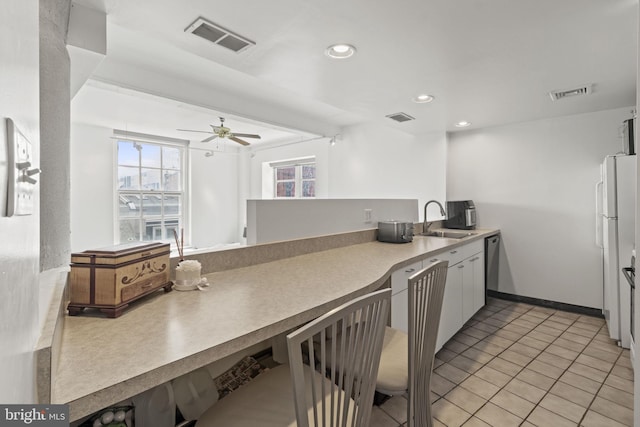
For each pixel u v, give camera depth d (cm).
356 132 515
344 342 79
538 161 357
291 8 155
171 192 636
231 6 153
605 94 271
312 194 615
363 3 150
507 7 153
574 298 338
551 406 183
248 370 143
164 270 127
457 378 212
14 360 32
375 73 229
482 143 395
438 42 186
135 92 311
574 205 336
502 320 315
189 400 120
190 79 336
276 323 99
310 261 192
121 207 559
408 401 115
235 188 738
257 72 228
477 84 250
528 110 316
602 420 172
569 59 206
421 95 273
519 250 371
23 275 36
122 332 90
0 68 25
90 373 69
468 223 372
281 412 93
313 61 210
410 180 448
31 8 38
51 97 87
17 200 31
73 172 493
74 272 102
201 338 87
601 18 161
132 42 258
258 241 199
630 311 233
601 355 242
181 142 640
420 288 116
